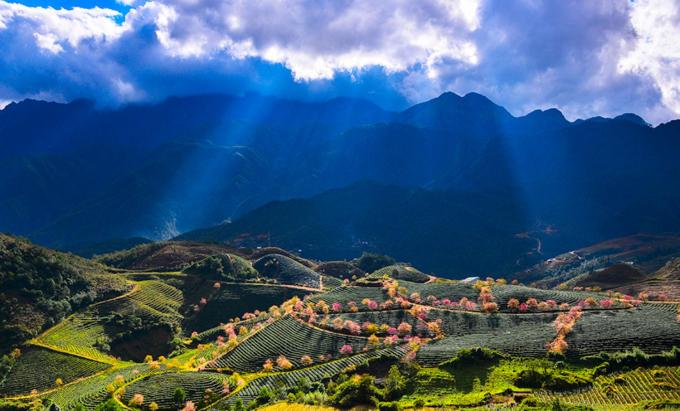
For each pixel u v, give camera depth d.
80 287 199.00
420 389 100.00
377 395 97.75
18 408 126.94
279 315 171.50
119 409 110.69
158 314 197.12
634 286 194.88
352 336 139.50
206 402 114.75
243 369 133.12
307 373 121.88
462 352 108.94
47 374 146.00
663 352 98.81
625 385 89.25
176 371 134.62
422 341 131.38
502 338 121.19
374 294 178.62
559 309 146.50
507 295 160.12
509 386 93.56
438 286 182.75
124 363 160.12
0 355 149.88
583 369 98.88
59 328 171.00
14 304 167.12
